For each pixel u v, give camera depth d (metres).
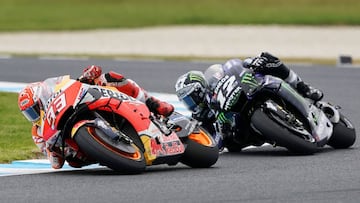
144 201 22.33
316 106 33.59
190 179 25.77
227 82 31.48
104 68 69.62
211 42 94.56
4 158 31.05
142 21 124.00
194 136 28.61
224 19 123.94
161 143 26.97
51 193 23.66
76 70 68.56
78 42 96.62
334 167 28.16
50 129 26.72
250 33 103.75
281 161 29.84
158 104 28.50
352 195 23.06
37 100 27.95
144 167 26.36
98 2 157.50
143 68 69.69
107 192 23.61
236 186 24.42
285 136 30.42
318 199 22.56
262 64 31.55
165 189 23.98
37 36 104.00
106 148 25.75
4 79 61.66
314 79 61.91
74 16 133.00
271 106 30.80
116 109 26.59
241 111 31.52
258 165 29.00
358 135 37.53
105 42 96.25
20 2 157.00
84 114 26.73
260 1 151.88
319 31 105.81
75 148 26.77
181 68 69.69
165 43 94.31
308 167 28.23
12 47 92.00
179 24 119.44
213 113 32.25
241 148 33.03
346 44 91.94
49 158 27.84
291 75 32.59
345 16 124.25
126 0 160.25
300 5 144.88
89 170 28.23
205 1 155.38
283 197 22.83
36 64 73.19
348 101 50.19
